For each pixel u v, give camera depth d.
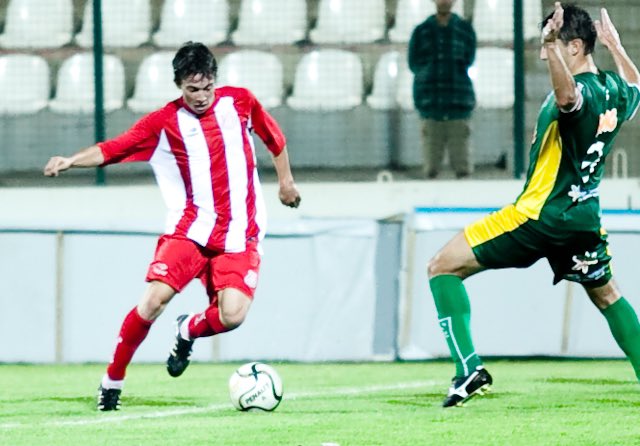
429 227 20.28
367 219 20.38
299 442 11.06
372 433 11.62
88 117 23.83
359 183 22.56
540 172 12.76
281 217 22.53
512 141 22.84
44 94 24.05
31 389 16.41
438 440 11.17
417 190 22.48
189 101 13.38
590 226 12.87
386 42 23.94
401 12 24.03
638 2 23.00
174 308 20.16
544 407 13.71
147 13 24.31
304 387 16.39
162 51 24.33
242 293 13.80
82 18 24.42
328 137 23.62
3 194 22.78
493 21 22.86
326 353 20.22
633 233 20.19
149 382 17.22
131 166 23.23
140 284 20.20
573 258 13.09
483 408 13.61
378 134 23.48
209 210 13.75
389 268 20.38
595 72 12.84
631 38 23.02
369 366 19.58
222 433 11.67
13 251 20.19
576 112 12.25
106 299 20.19
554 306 20.28
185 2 24.58
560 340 20.28
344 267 20.31
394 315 20.34
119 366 13.73
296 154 23.62
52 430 12.07
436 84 22.97
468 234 13.14
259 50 24.31
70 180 23.41
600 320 20.36
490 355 20.17
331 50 24.05
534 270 20.25
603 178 22.86
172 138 13.63
